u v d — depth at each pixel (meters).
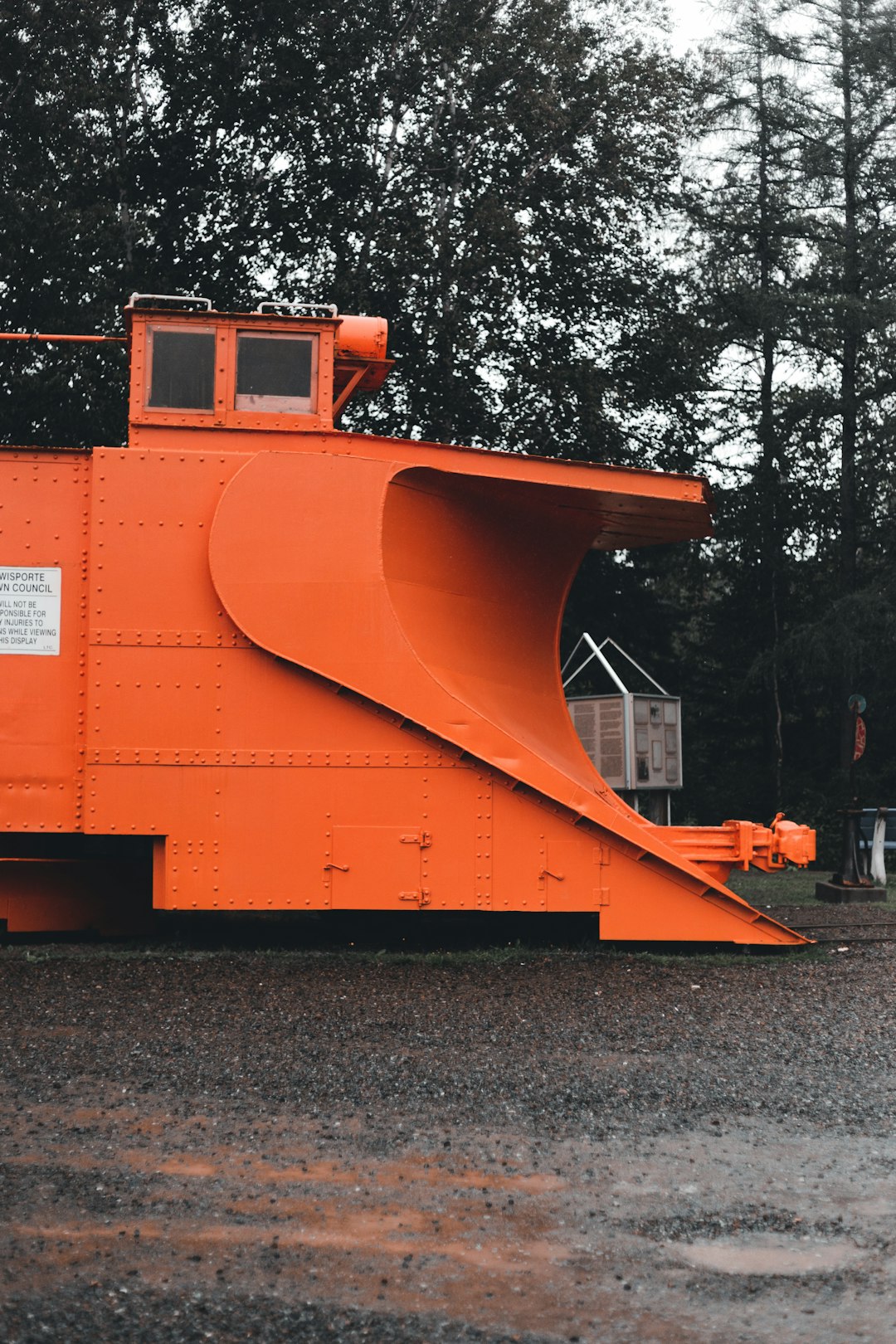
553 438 21.41
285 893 8.51
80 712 8.65
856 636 21.64
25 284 17.81
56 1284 3.57
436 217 21.09
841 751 24.20
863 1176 4.44
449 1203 4.18
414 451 8.83
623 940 8.78
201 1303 3.47
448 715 8.50
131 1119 5.00
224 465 8.70
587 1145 4.75
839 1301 3.53
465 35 21.14
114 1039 6.24
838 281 23.72
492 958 8.45
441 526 9.06
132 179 20.02
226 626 8.61
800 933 9.84
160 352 8.86
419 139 21.70
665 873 8.62
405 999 7.21
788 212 24.61
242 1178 4.38
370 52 21.08
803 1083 5.57
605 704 14.29
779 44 23.41
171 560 8.63
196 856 8.51
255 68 20.44
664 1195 4.26
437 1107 5.18
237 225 20.42
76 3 18.72
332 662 8.52
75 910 9.34
